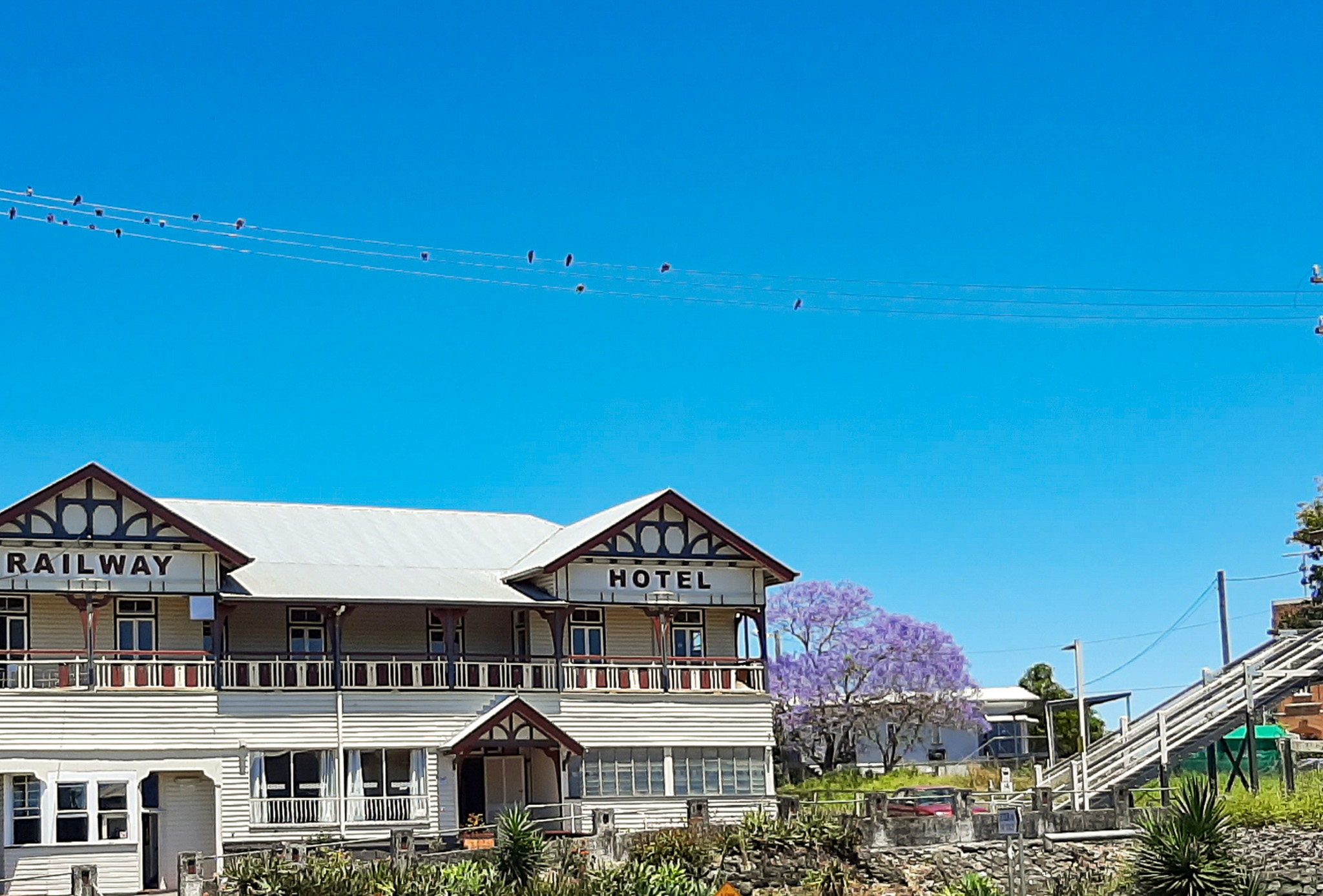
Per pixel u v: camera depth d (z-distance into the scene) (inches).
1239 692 2151.8
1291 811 2001.7
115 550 1948.8
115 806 1886.1
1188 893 1448.1
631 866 1669.5
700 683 2247.8
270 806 1972.2
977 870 1849.2
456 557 2306.8
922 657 3225.9
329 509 2380.7
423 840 1904.5
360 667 2085.4
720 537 2268.7
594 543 2185.0
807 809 1953.7
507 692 2122.3
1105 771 2155.5
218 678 1972.2
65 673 1903.3
